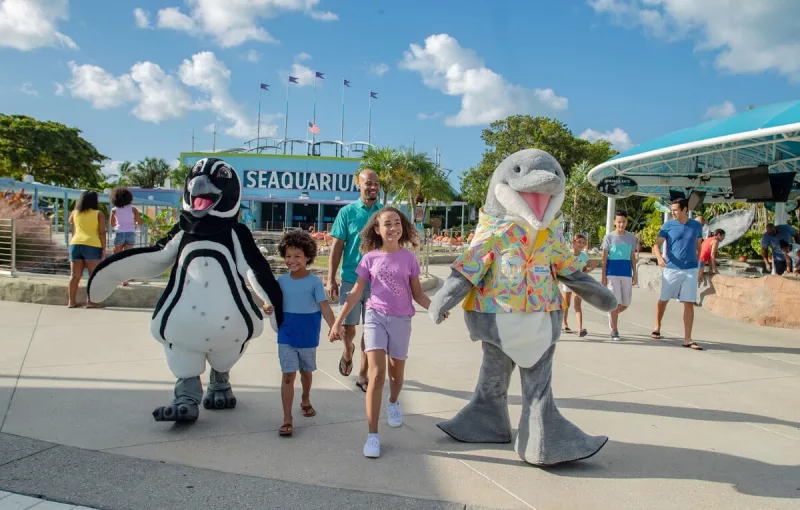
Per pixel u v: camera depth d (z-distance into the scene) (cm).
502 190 410
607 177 1473
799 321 921
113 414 465
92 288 463
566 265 421
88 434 421
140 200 2700
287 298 449
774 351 770
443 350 734
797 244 1706
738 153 1346
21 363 605
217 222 450
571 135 4406
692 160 1427
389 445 421
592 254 2827
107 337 734
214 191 440
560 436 386
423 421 476
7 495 323
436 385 578
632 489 362
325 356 680
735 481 376
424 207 3591
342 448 413
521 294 396
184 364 444
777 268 1435
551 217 400
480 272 403
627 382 605
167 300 440
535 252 405
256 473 367
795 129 870
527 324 394
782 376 643
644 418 496
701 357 727
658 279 1420
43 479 346
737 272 1538
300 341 445
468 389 567
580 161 4316
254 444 414
